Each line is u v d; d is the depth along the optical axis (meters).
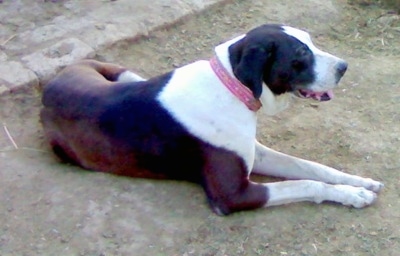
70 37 3.32
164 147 2.61
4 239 2.56
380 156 2.85
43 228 2.59
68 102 2.73
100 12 3.47
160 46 3.37
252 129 2.59
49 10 3.48
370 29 3.51
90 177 2.72
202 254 2.51
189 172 2.66
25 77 3.13
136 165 2.67
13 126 2.98
